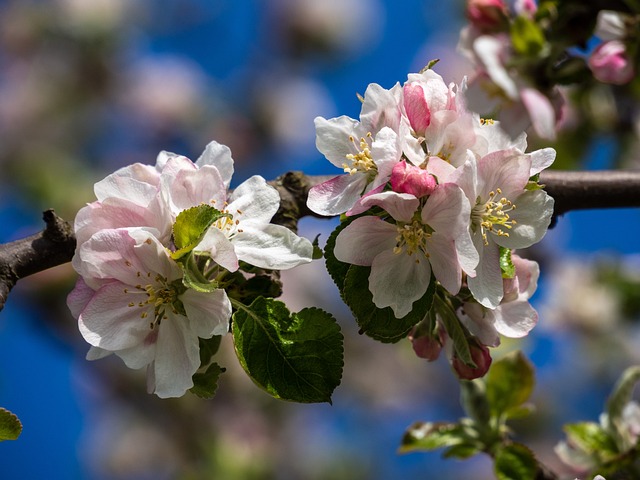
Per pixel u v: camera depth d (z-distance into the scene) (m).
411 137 0.72
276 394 0.72
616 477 0.83
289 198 0.77
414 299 0.72
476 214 0.72
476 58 0.83
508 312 0.74
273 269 0.72
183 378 0.72
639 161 1.10
